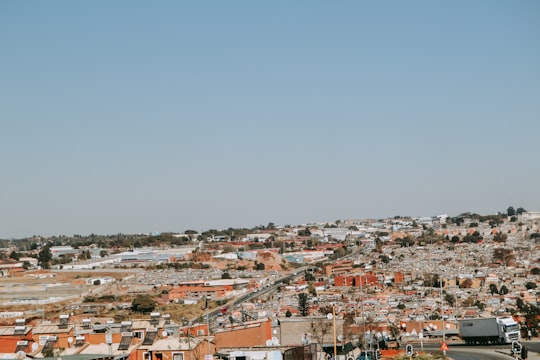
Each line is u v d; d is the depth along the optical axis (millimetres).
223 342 168000
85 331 159625
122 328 159000
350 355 163000
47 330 162125
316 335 175250
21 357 142625
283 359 143875
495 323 190125
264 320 186375
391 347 194125
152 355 141000
